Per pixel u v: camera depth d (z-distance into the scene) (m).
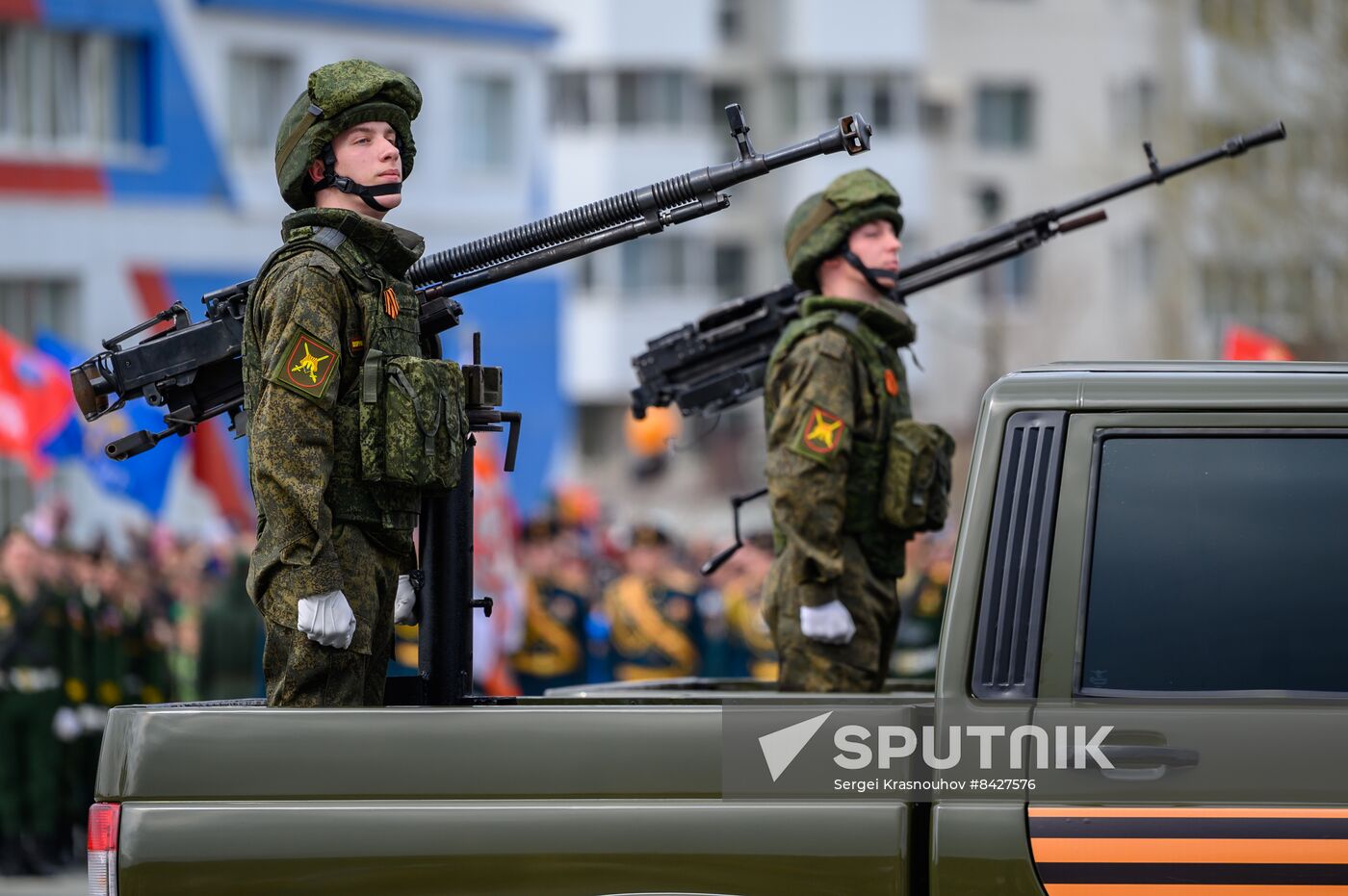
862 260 17.03
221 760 11.73
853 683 16.50
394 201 13.98
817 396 16.08
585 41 120.56
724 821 11.44
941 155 126.31
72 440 40.91
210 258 75.31
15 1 69.00
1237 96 68.94
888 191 17.06
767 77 125.31
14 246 69.62
